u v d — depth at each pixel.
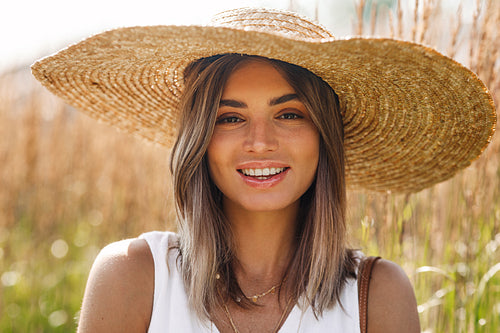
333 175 1.63
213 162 1.54
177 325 1.49
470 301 2.19
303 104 1.52
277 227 1.63
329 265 1.58
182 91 1.73
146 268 1.55
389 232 2.25
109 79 1.65
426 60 1.30
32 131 4.00
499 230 2.20
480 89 1.42
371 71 1.44
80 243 4.08
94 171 4.32
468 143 1.65
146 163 3.92
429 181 1.86
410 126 1.66
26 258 3.86
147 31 1.23
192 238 1.56
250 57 1.50
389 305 1.56
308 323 1.53
